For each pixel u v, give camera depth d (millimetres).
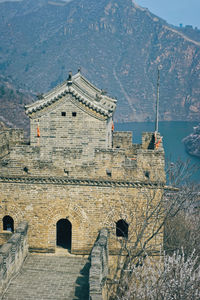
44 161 38250
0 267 32125
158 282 33281
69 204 38781
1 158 43656
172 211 51312
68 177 38188
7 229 41594
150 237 37875
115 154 37406
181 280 32750
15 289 33719
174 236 47062
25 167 38438
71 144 43562
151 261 38281
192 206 59156
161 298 31953
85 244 39188
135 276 37062
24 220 39375
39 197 38906
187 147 186125
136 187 37750
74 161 38000
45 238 39438
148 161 37188
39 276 35875
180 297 31922
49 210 39031
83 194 38500
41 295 33094
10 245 34406
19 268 36500
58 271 36812
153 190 37531
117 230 42469
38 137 43719
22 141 49688
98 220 38781
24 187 38875
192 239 46531
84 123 43062
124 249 38438
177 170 60719
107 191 38188
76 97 42375
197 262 42688
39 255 39531
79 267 37562
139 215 38156
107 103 49250
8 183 38969
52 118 43219
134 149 50000
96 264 31125
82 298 32938
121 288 34375
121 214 38375
